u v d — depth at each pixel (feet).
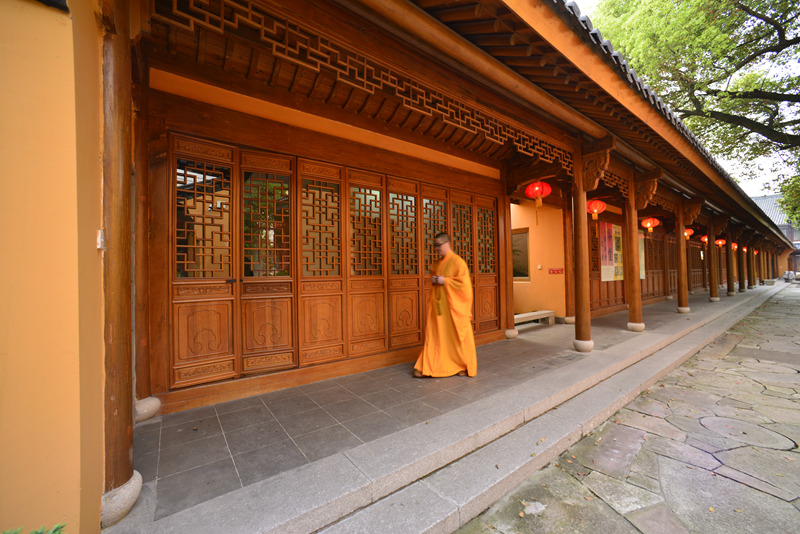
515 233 26.73
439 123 14.43
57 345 3.62
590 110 12.87
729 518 5.85
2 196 3.41
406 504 5.72
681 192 25.93
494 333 17.46
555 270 23.94
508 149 17.47
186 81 9.23
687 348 17.06
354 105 12.27
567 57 9.00
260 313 10.48
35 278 3.53
